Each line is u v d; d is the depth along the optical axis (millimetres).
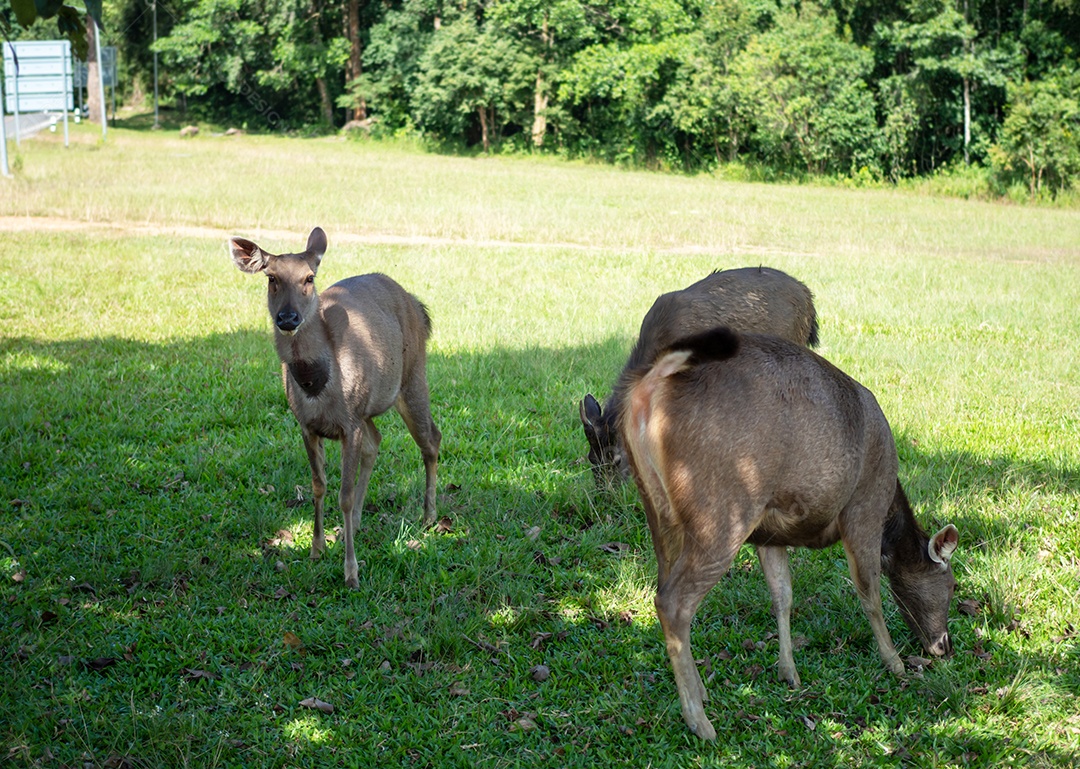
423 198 23969
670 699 4484
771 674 4746
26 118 46031
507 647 4910
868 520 4570
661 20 42438
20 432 7371
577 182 31781
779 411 4117
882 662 4816
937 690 4531
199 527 6121
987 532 6172
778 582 4719
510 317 11820
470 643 4922
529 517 6430
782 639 4680
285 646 4828
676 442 4086
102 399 8305
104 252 15102
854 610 5293
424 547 5941
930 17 36875
